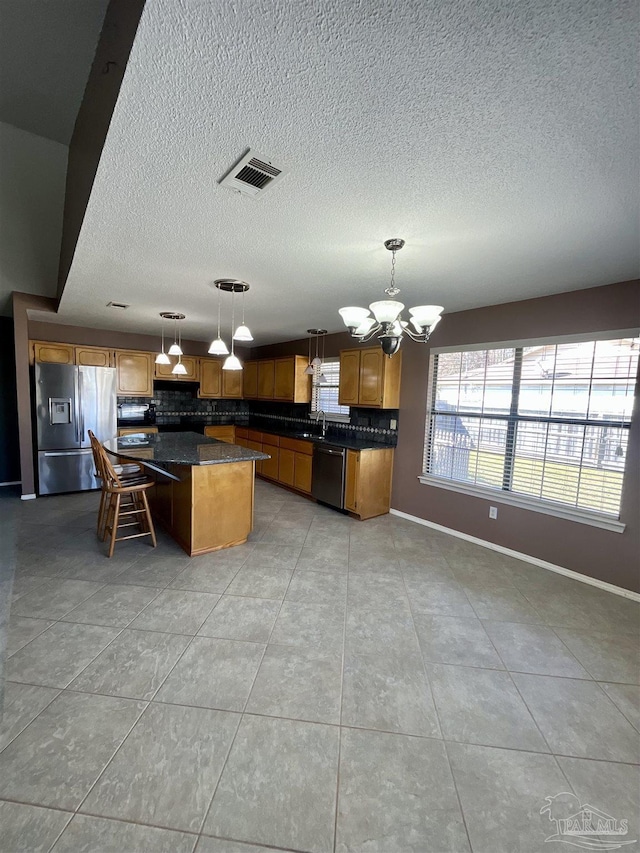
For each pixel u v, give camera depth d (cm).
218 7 80
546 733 160
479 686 184
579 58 91
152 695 172
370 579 288
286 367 588
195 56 92
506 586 281
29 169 266
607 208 166
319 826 123
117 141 125
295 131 120
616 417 273
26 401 449
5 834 117
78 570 287
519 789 137
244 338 319
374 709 169
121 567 294
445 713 168
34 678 179
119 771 138
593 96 103
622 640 221
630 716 169
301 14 82
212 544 327
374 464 426
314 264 244
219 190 156
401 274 262
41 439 467
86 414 495
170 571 290
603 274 252
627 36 85
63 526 375
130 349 579
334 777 139
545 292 298
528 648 213
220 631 220
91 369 496
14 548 324
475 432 364
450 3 79
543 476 315
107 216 181
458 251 217
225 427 686
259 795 132
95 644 205
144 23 83
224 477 329
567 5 80
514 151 128
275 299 341
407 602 257
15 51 173
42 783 132
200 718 161
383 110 110
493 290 296
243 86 101
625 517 270
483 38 87
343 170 141
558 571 305
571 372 296
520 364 328
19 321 429
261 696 174
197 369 658
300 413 616
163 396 652
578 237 196
